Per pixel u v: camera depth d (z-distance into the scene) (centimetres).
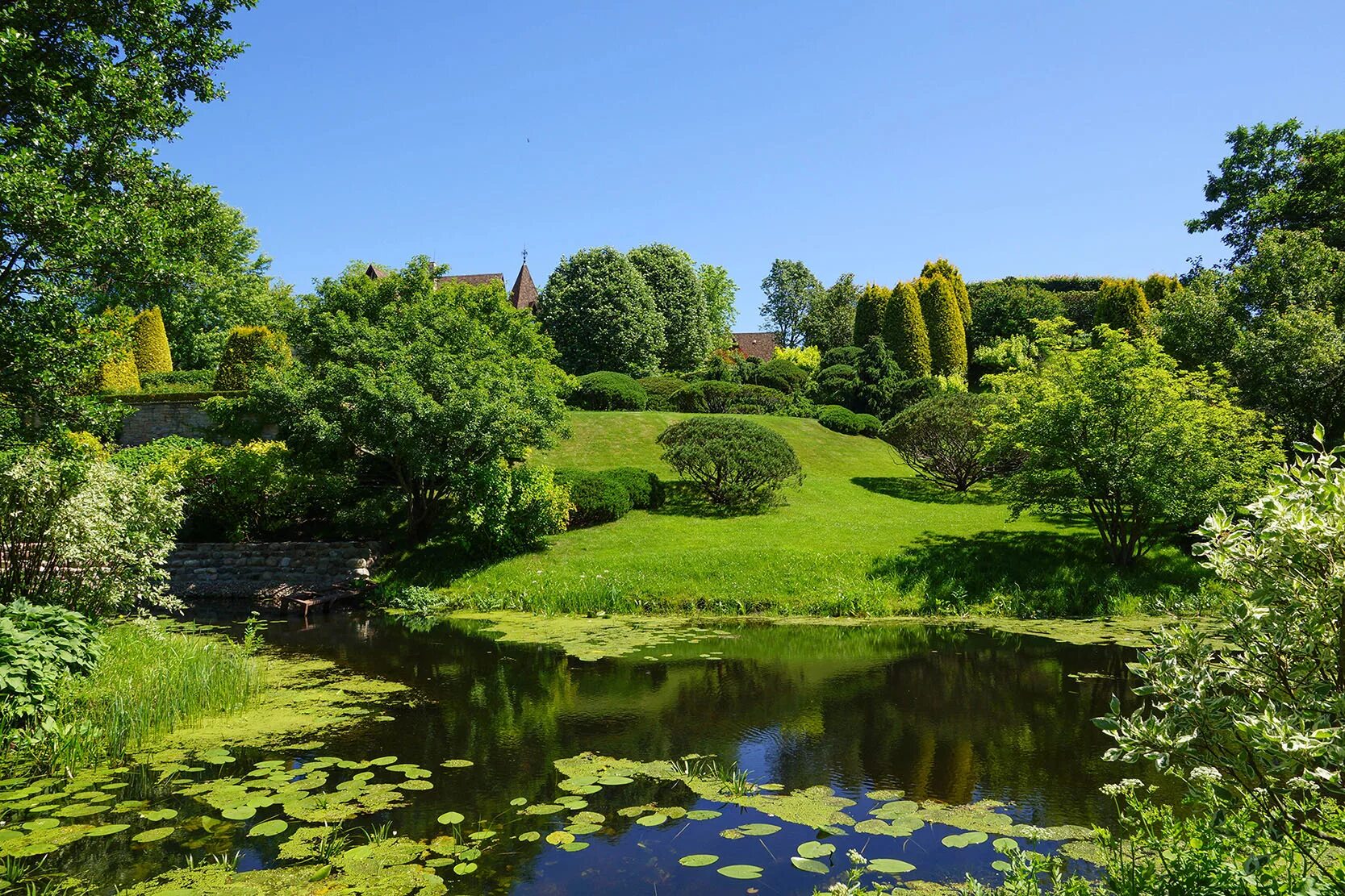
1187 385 1339
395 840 448
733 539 1557
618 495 1738
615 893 392
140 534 893
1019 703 761
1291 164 2159
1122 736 303
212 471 1642
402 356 1527
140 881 398
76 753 576
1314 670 285
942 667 916
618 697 791
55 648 677
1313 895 254
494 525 1499
